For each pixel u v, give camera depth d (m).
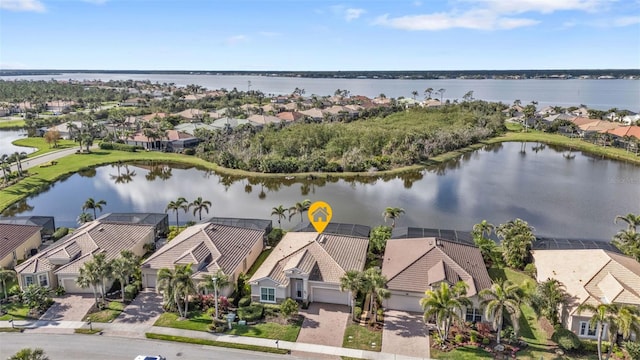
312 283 45.25
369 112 185.12
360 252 51.72
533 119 174.75
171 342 38.69
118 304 45.03
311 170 103.69
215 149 123.12
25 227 58.00
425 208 78.62
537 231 67.38
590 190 89.38
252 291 45.50
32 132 153.12
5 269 50.25
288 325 41.25
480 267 47.12
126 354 37.03
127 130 150.12
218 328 40.53
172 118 165.50
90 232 54.22
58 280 47.78
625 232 53.91
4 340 38.91
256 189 93.00
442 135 126.62
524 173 104.19
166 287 41.03
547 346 37.78
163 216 63.50
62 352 37.28
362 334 39.81
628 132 129.62
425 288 43.09
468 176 101.62
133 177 104.19
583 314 38.56
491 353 36.88
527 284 40.06
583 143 135.62
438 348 37.66
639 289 40.75
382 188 92.19
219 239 52.50
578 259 46.19
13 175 96.12
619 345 37.44
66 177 102.69
